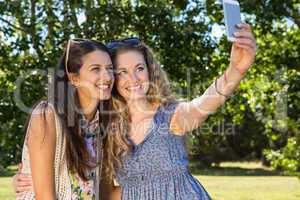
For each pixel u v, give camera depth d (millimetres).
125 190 3492
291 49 8766
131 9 7121
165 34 6938
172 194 3410
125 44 3641
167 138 3461
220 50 7660
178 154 3477
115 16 7008
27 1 7180
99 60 3408
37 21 6957
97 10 6961
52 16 6973
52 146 3232
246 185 20641
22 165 3314
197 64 7223
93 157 3439
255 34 8258
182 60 7074
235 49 3162
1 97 6648
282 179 24312
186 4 7383
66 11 6938
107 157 3539
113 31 6945
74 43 3438
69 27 6820
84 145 3359
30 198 3283
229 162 36438
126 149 3475
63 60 3457
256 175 27312
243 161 35031
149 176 3438
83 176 3324
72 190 3301
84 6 6992
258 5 7707
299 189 19000
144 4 7125
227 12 3062
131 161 3463
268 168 32750
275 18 7852
